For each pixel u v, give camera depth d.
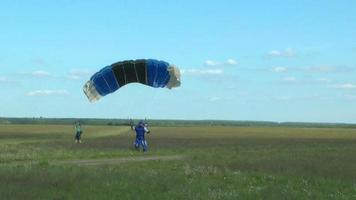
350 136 107.81
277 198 19.09
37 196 17.59
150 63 31.83
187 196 18.94
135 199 17.88
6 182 20.31
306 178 25.58
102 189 19.55
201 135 99.62
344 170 28.73
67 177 21.95
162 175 24.47
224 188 21.52
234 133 118.06
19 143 59.88
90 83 32.12
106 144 58.34
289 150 50.22
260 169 29.22
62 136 89.56
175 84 32.41
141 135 46.94
